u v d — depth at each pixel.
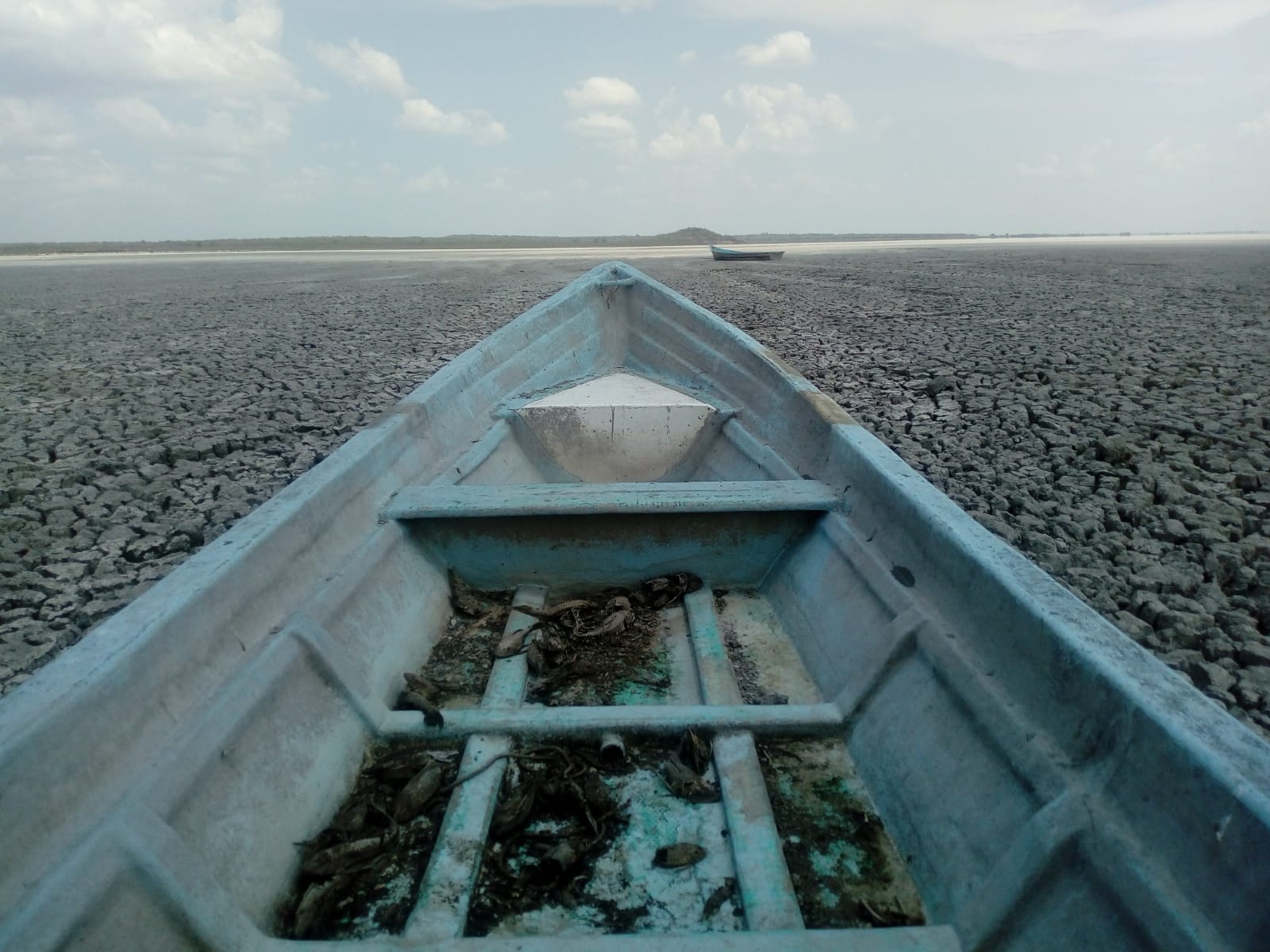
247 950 1.38
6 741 1.21
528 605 2.89
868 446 2.81
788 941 1.41
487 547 2.97
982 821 1.57
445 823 1.80
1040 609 1.62
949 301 14.41
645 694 2.44
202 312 14.77
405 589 2.64
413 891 1.69
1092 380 7.27
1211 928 1.07
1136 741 1.30
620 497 2.83
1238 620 2.92
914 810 1.78
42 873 1.18
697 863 1.75
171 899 1.32
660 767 2.04
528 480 4.06
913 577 2.21
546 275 23.73
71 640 3.17
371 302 16.00
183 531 4.21
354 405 6.99
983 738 1.67
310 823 1.77
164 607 1.66
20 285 22.41
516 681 2.42
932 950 1.40
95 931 1.20
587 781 1.96
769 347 9.37
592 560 3.01
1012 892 1.38
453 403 3.83
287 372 8.61
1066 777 1.42
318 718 1.94
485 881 1.70
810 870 1.74
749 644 2.69
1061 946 1.28
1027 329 10.72
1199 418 5.83
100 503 4.64
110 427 6.30
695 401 4.47
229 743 1.63
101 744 1.38
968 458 5.02
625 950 1.38
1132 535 3.79
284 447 5.71
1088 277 20.39
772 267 26.12
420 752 2.07
